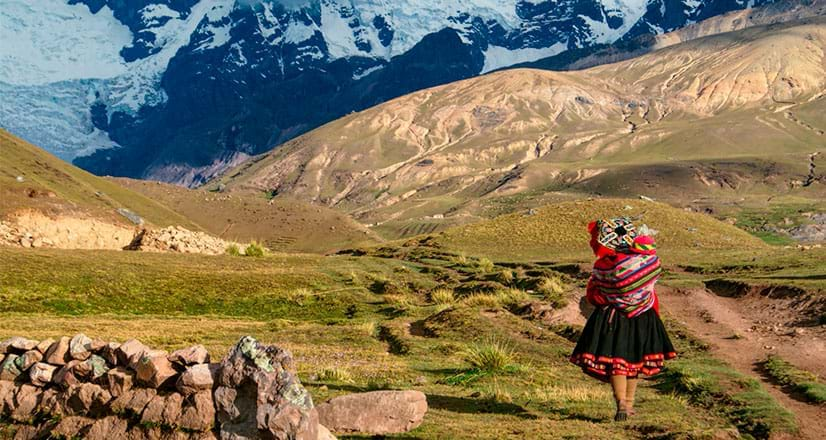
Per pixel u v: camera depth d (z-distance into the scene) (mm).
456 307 30109
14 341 10594
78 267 43750
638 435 10492
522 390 15672
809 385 15727
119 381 9445
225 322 35375
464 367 19219
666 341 10727
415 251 80250
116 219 80750
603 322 10688
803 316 28109
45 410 9922
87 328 29125
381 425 11039
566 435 10383
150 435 8891
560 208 94812
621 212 92812
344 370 17750
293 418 8195
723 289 40125
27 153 152500
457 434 10570
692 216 92500
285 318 39719
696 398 14836
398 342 25328
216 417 8664
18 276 40375
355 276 48656
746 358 20891
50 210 74688
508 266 64812
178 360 9211
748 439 11750
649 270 10422
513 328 26859
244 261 53906
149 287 42344
